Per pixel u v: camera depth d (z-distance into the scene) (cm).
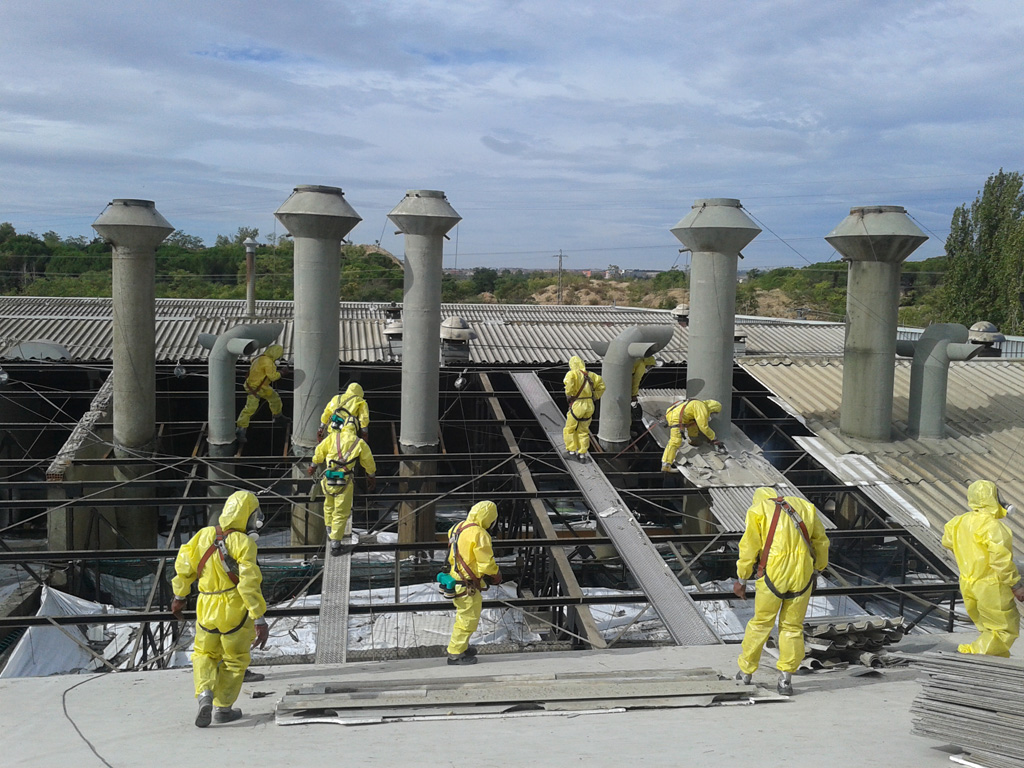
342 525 1208
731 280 1580
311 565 1434
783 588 690
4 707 699
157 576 1169
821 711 644
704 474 1507
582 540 1252
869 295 1588
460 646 873
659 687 704
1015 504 1444
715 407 1561
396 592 1201
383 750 551
